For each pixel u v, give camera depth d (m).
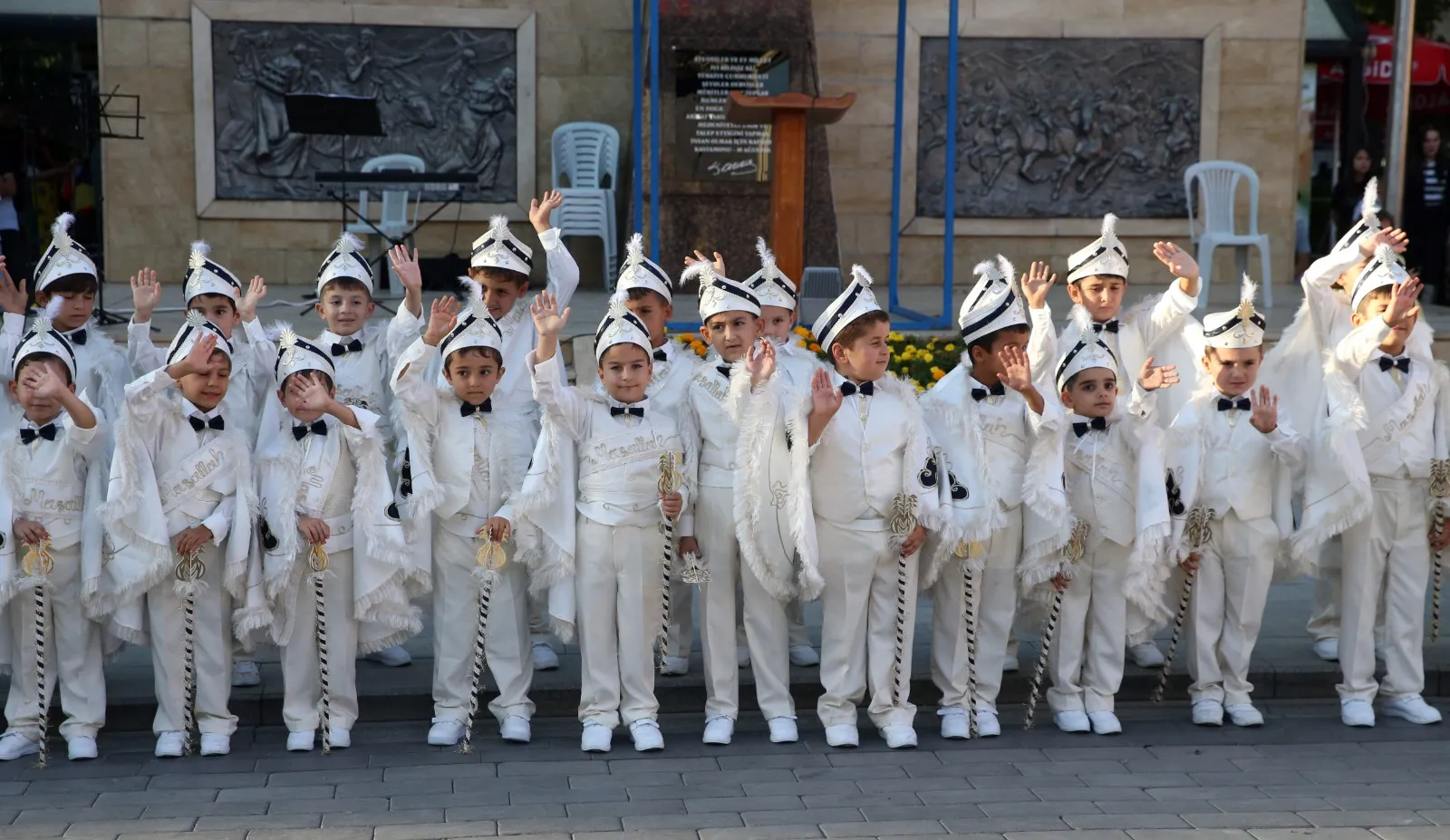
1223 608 6.71
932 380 9.78
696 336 9.62
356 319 7.16
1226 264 16.16
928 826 5.26
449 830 5.20
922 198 15.90
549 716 6.79
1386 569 6.83
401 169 14.85
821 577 6.16
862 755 6.20
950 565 6.44
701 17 14.05
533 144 15.30
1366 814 5.42
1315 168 17.53
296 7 14.85
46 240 14.87
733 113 10.12
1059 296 14.45
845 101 9.98
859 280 6.35
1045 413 6.25
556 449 6.21
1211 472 6.64
